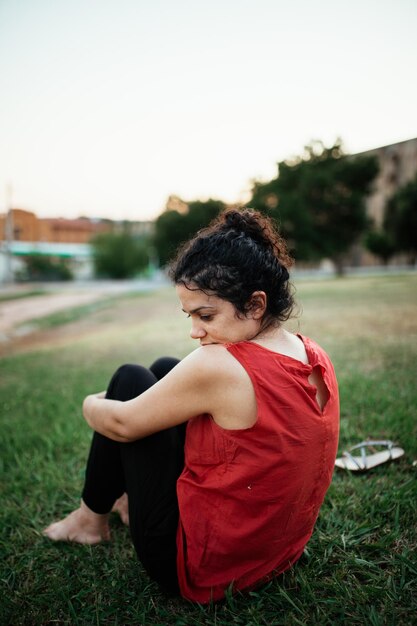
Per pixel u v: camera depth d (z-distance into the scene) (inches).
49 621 53.7
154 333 292.8
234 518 44.7
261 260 43.9
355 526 66.9
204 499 45.3
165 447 50.6
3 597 56.9
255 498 43.2
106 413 50.4
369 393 123.7
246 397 41.0
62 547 67.1
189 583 50.4
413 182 995.9
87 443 107.2
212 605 51.1
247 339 44.4
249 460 41.9
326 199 1122.7
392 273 1115.9
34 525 74.1
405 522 67.2
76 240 2422.5
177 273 45.1
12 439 113.9
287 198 1107.9
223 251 43.0
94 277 1833.2
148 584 58.1
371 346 191.5
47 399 148.6
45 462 97.6
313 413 42.7
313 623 49.8
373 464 83.8
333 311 335.3
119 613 54.4
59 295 850.1
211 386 42.1
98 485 61.3
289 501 43.8
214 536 45.8
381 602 52.3
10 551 67.6
